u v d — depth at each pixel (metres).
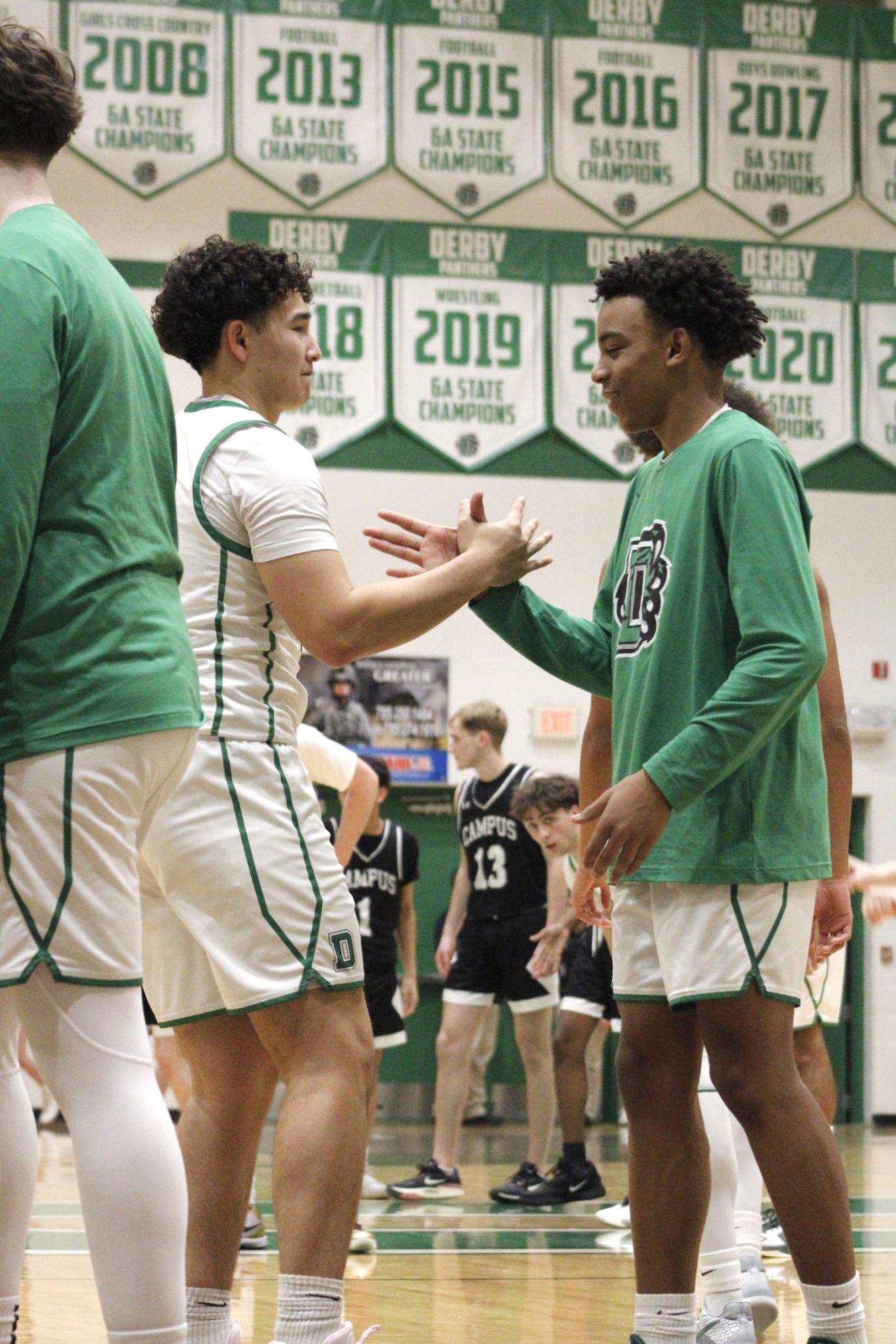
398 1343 6.21
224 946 4.54
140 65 22.50
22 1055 12.26
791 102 23.95
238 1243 5.02
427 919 22.88
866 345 24.00
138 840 4.02
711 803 4.91
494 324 23.27
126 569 3.89
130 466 3.96
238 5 22.78
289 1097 4.53
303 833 4.66
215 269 5.16
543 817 12.16
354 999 4.66
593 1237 10.08
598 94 23.55
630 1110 5.14
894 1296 7.30
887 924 23.06
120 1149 3.67
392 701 22.81
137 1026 3.84
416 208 23.19
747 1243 7.08
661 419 5.39
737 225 23.78
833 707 5.64
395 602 4.71
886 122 24.16
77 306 3.88
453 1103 13.20
